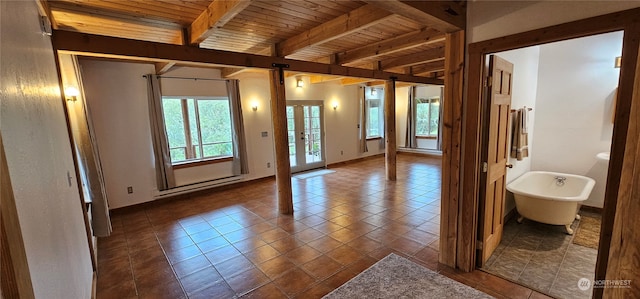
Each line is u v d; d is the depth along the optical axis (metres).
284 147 4.00
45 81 1.64
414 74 6.02
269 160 6.21
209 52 3.20
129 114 4.39
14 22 1.05
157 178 4.65
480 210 2.47
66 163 2.01
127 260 2.87
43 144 1.29
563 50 3.77
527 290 2.22
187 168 5.02
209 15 2.50
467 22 2.22
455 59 2.30
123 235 3.49
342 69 4.64
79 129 3.09
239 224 3.75
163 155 4.66
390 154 5.81
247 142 5.80
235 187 5.62
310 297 2.22
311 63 4.20
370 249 2.94
